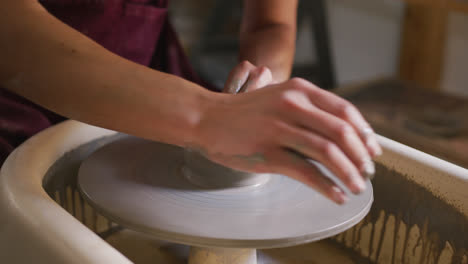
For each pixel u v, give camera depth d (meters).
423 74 3.30
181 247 0.93
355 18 3.64
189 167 0.72
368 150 0.47
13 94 0.95
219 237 0.59
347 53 3.78
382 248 0.89
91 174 0.72
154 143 0.83
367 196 0.71
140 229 0.62
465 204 0.76
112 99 0.55
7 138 0.89
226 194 0.69
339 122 0.46
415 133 2.05
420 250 0.84
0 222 0.61
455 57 3.18
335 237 0.96
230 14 3.45
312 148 0.45
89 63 0.58
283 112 0.48
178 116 0.54
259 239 0.59
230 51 3.47
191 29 3.98
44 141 0.79
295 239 0.60
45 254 0.54
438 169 0.80
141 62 1.14
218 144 0.51
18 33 0.60
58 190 0.81
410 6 3.22
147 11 1.11
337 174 0.44
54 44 0.59
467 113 2.26
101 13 1.04
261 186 0.71
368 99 2.39
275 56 1.00
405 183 0.84
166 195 0.68
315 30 3.17
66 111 0.59
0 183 0.66
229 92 0.73
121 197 0.67
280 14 1.09
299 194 0.70
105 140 0.90
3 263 0.59
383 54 3.56
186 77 1.23
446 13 3.09
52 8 1.01
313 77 3.40
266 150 0.49
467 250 0.77
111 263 0.51
